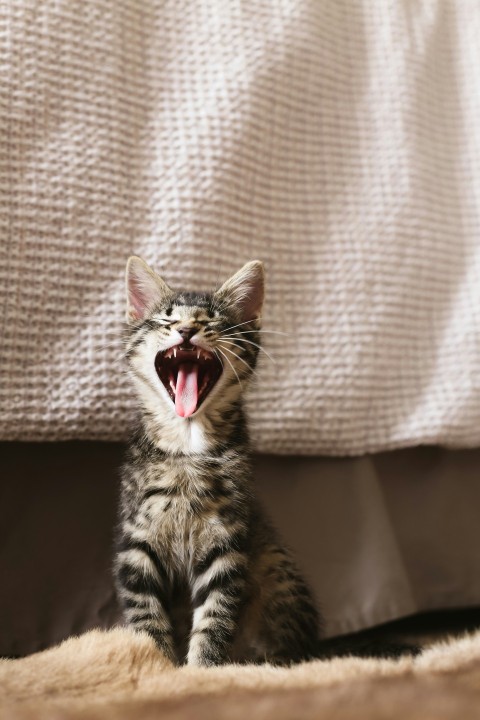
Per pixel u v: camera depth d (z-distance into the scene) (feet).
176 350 4.49
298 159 5.49
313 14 5.74
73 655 3.14
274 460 5.24
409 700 2.47
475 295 5.74
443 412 5.35
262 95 5.29
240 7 5.45
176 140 4.93
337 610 5.08
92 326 4.51
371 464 5.40
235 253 5.05
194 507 4.30
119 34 4.95
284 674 2.86
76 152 4.58
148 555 4.30
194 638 4.11
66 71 4.66
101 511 4.79
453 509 5.75
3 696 2.70
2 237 4.27
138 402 4.60
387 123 5.86
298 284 5.26
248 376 4.75
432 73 6.30
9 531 4.55
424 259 5.68
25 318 4.33
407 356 5.48
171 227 4.80
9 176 4.35
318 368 5.14
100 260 4.58
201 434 4.48
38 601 4.56
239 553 4.30
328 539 5.21
